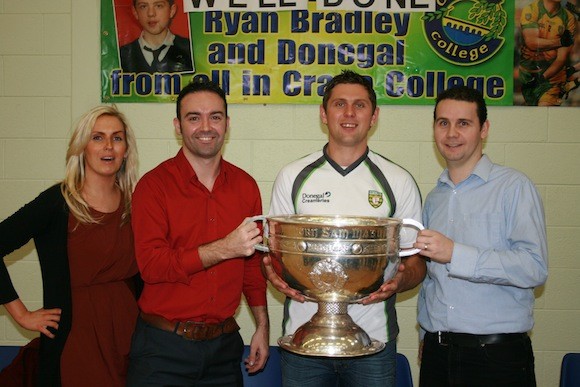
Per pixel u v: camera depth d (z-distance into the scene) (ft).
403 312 8.82
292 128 8.77
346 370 5.91
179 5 8.73
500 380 5.68
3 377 6.17
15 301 5.77
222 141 5.84
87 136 5.89
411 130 8.71
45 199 5.86
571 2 8.47
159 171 5.91
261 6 8.68
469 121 5.80
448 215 6.07
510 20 8.54
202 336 5.76
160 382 5.64
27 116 8.89
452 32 8.59
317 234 4.46
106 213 5.94
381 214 5.89
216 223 5.90
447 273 5.90
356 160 5.98
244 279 6.51
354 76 5.92
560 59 8.54
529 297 5.88
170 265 5.38
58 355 5.68
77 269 5.79
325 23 8.64
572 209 8.68
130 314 6.04
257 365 6.52
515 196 5.74
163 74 8.79
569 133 8.61
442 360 5.92
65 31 8.84
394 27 8.63
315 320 4.95
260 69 8.73
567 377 7.46
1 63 8.86
